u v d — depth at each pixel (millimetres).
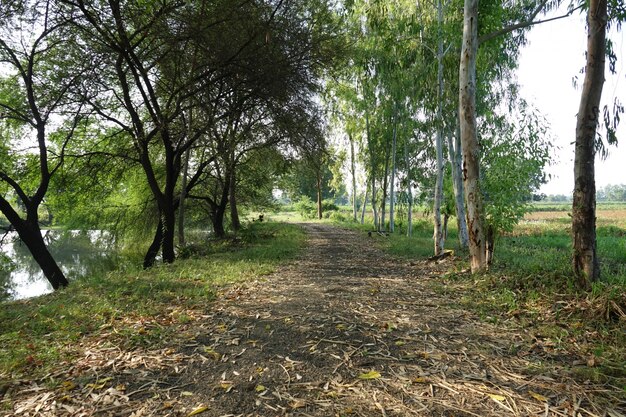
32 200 10383
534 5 10664
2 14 8773
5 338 4062
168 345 3783
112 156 12898
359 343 3734
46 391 2854
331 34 12219
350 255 11969
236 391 2826
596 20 5164
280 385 2908
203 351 3613
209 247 15156
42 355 3510
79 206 15797
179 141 12695
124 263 15016
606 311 4195
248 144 14805
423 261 9844
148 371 3188
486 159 8352
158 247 12312
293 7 11141
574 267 5285
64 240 21312
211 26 9703
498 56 12367
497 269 7215
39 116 10547
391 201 21000
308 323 4383
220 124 12109
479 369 3131
